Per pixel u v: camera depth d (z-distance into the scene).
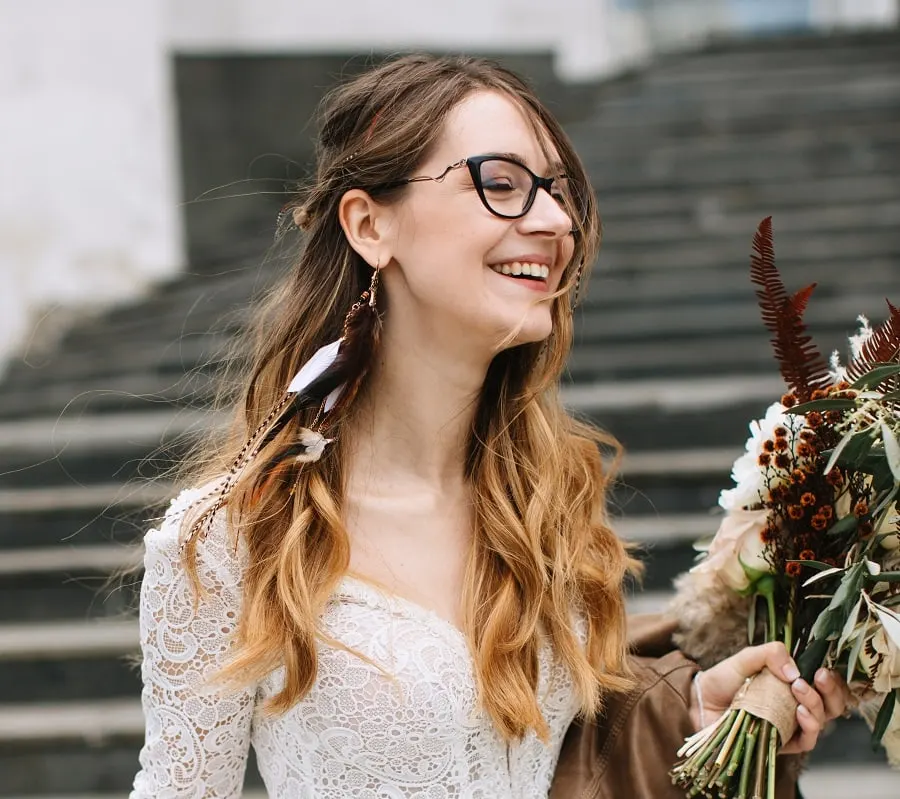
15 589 4.29
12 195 7.16
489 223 1.46
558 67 8.14
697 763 1.49
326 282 1.61
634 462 4.43
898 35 8.06
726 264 5.87
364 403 1.61
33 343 6.66
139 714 3.80
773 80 7.61
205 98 7.68
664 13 8.70
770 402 4.64
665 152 6.88
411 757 1.43
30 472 4.92
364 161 1.51
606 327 5.46
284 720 1.48
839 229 6.02
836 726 3.52
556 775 1.60
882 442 1.41
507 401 1.66
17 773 3.65
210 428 1.77
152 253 7.28
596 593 1.63
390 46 7.95
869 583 1.43
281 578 1.44
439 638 1.47
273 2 7.77
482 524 1.59
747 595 1.60
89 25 7.30
